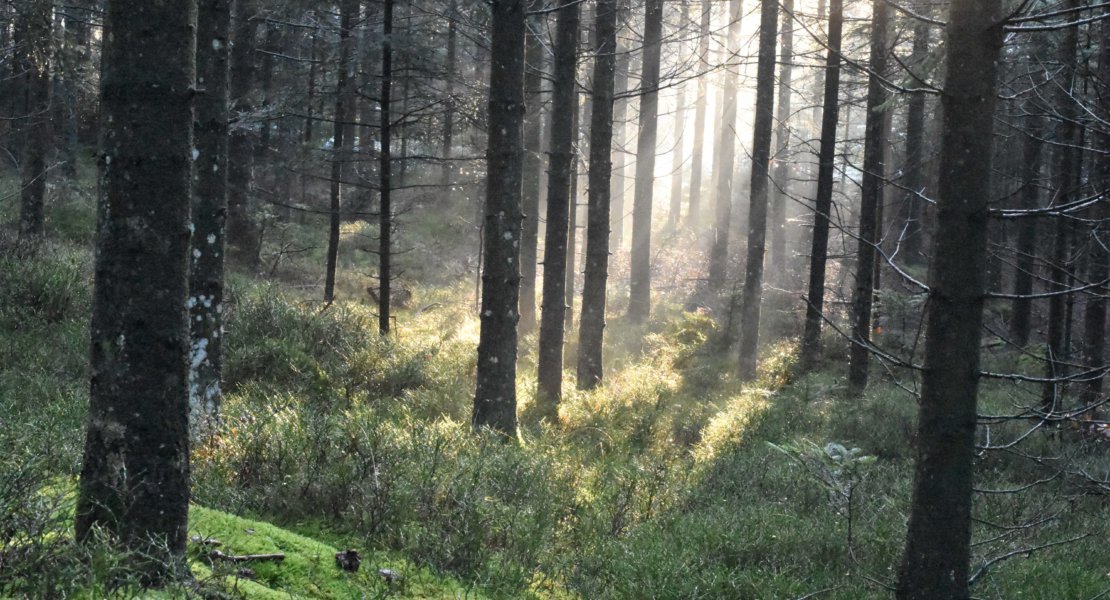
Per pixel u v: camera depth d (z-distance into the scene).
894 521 6.47
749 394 13.11
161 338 3.24
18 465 4.11
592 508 6.43
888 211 25.69
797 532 6.14
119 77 3.15
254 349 9.97
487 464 6.56
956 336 3.60
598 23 13.43
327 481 5.35
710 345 17.66
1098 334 11.13
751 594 5.12
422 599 4.23
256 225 19.86
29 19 12.63
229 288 12.96
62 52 13.05
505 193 8.56
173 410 3.29
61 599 2.94
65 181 21.83
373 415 7.16
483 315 8.69
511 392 8.70
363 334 12.11
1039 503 7.26
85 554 3.11
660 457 9.18
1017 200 18.56
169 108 3.21
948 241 3.60
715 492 7.46
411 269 24.05
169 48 3.19
